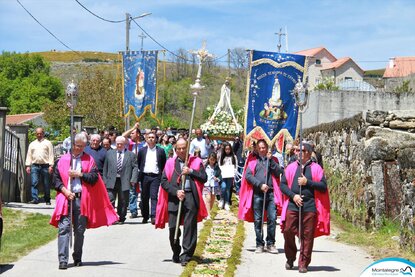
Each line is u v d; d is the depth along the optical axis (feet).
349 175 59.21
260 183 40.45
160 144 68.49
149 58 73.56
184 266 35.06
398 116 50.29
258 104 52.34
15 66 289.12
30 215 52.06
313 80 281.95
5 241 40.45
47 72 298.15
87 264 34.76
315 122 110.01
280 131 52.47
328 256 40.47
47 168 61.31
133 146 59.82
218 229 50.34
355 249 43.32
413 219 40.73
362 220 51.01
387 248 42.75
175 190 35.24
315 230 34.47
